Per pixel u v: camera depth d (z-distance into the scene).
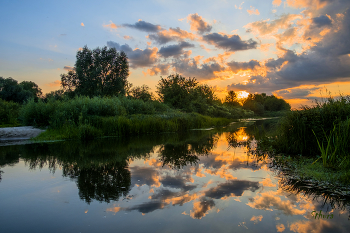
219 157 6.16
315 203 3.04
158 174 4.46
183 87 26.72
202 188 3.62
